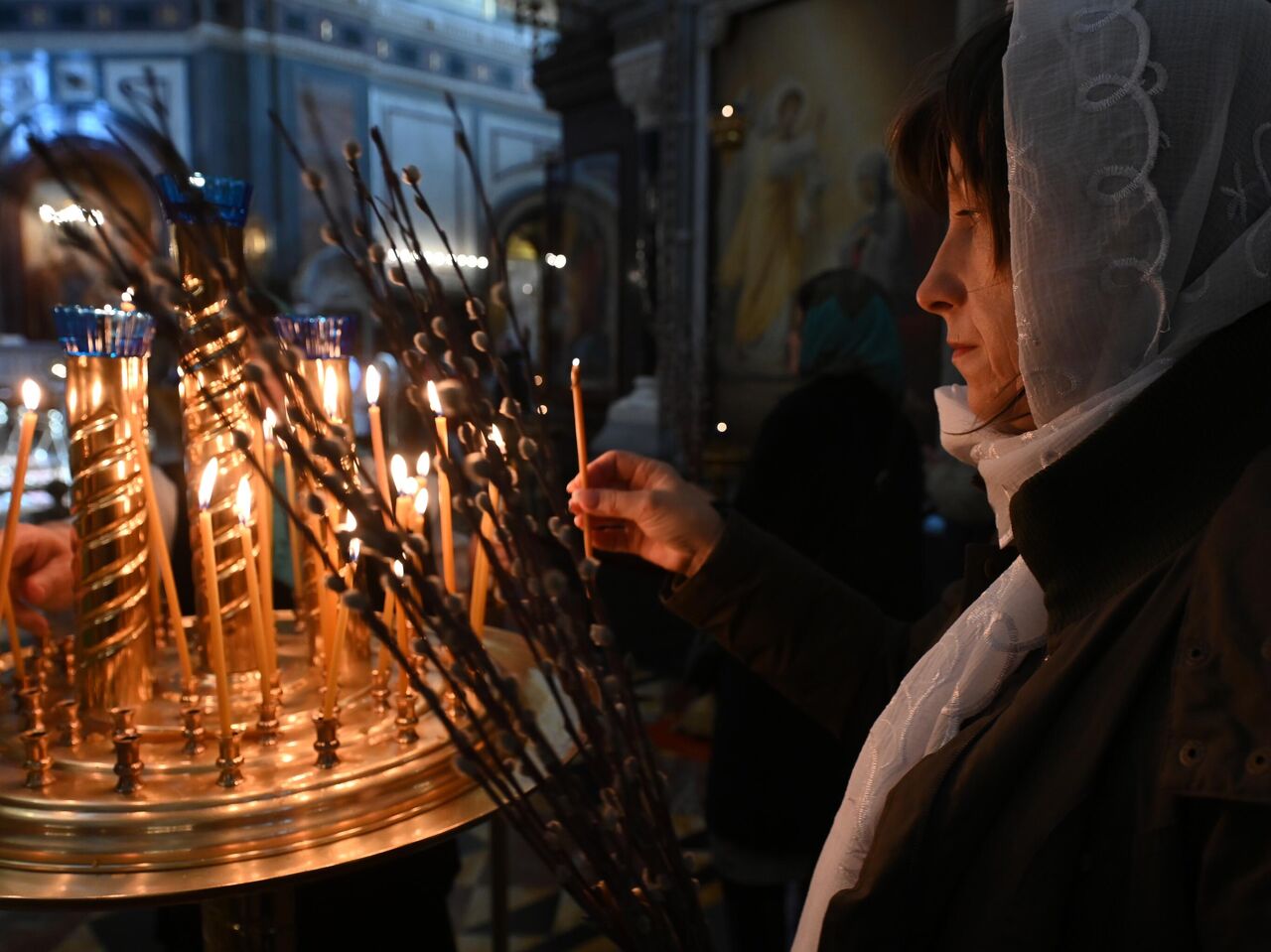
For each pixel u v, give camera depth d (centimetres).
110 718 68
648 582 365
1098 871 42
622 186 615
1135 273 45
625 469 91
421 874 114
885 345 140
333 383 73
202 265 58
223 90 1197
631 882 48
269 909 68
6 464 735
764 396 472
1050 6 48
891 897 47
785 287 456
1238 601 39
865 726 86
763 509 138
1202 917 38
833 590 87
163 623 93
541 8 649
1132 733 43
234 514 74
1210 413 44
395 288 47
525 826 45
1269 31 47
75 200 35
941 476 323
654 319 520
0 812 57
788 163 451
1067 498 47
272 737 67
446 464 45
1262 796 35
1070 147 46
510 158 1457
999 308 54
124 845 55
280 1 1205
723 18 473
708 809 149
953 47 58
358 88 1287
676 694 284
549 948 197
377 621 39
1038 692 47
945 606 81
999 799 46
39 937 203
